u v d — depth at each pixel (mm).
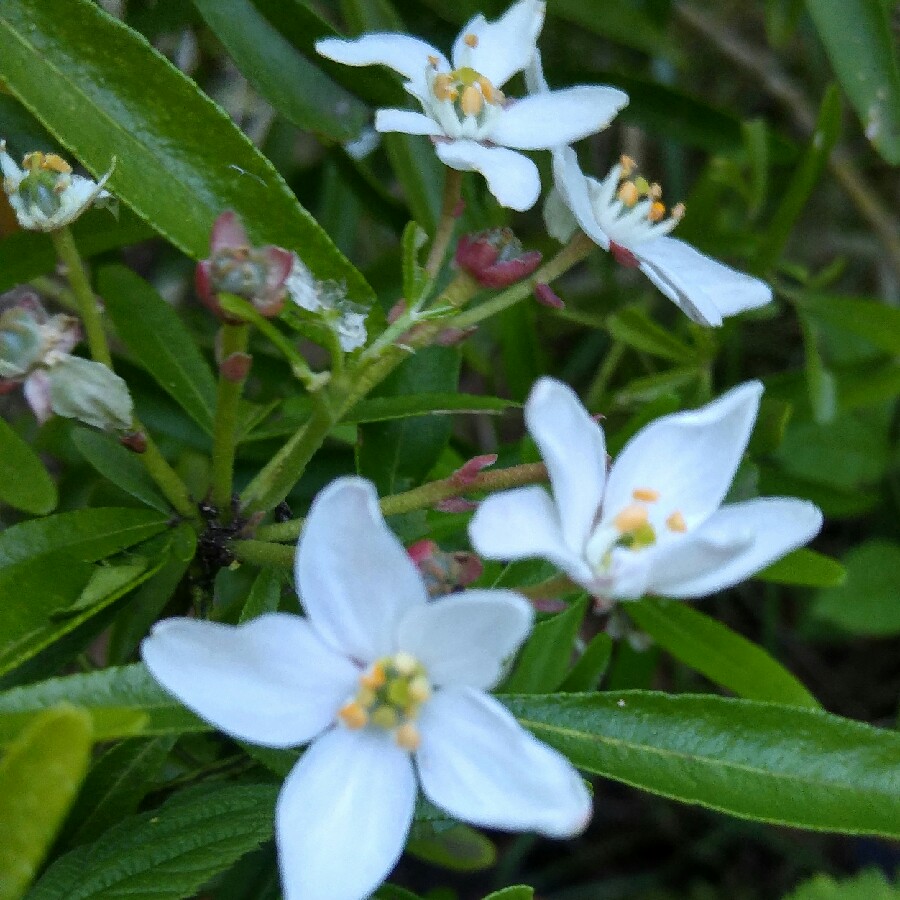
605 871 255
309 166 187
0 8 115
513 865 237
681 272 127
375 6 154
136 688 99
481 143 120
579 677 146
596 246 123
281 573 117
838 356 246
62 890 104
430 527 128
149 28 152
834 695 269
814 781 112
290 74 146
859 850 235
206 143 119
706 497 104
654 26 173
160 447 166
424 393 140
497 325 189
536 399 96
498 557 96
